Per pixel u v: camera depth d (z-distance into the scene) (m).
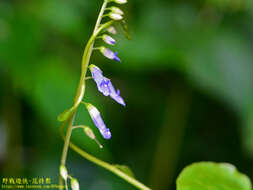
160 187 0.38
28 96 0.32
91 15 0.37
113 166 0.24
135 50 0.33
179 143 0.39
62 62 0.32
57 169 0.34
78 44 0.35
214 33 0.37
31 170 0.34
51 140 0.36
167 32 0.37
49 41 0.34
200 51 0.35
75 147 0.23
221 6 0.39
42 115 0.32
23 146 0.35
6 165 0.33
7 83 0.32
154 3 0.39
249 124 0.32
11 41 0.31
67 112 0.23
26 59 0.31
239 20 0.39
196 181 0.24
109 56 0.23
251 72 0.35
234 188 0.25
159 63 0.35
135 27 0.37
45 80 0.30
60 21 0.33
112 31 0.23
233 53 0.35
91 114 0.23
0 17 0.31
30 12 0.32
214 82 0.33
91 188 0.34
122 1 0.23
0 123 0.35
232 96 0.33
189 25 0.38
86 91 0.30
